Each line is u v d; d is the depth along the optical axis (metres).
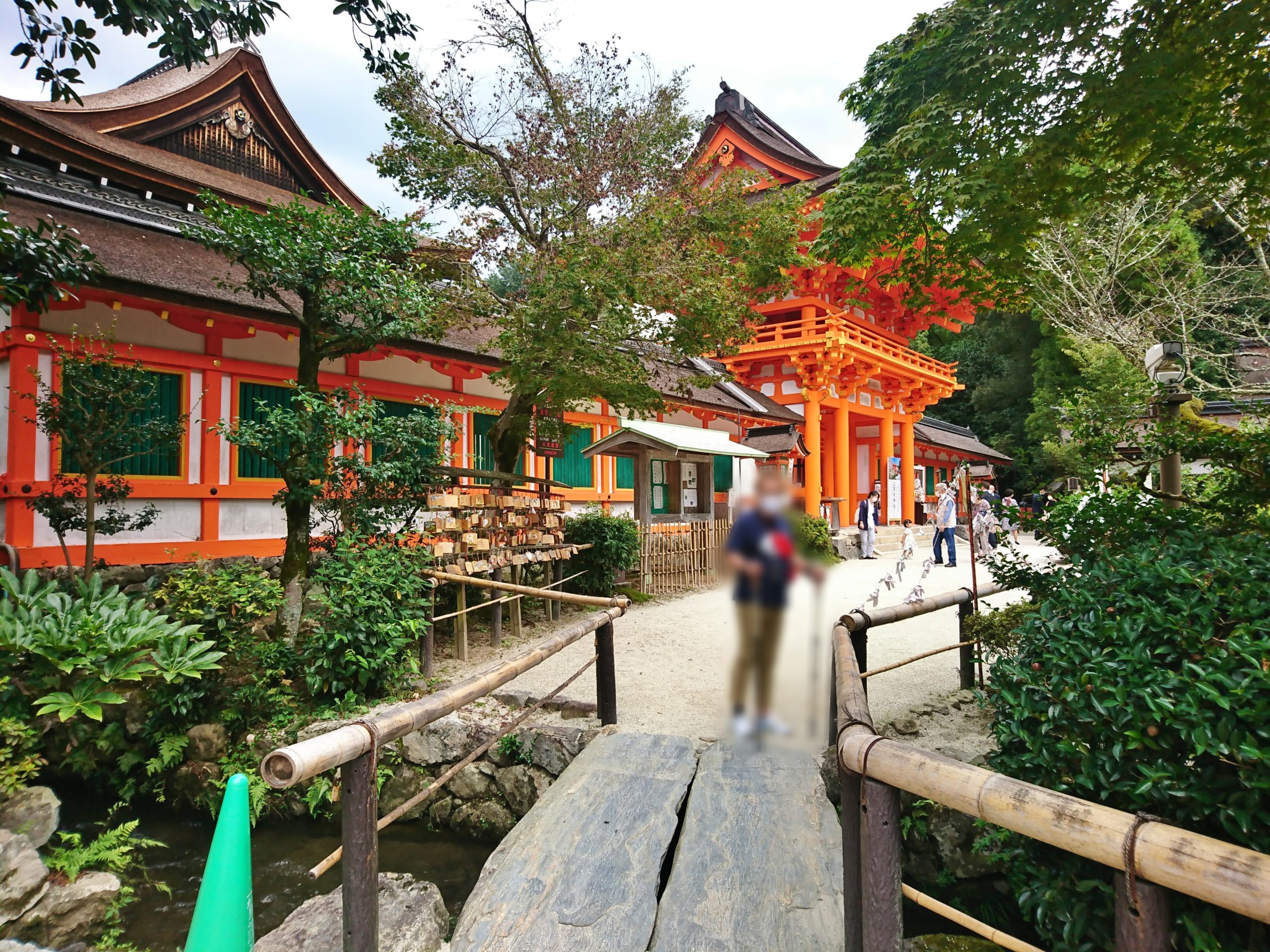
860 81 4.43
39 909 3.34
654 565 10.16
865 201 4.22
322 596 5.18
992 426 32.31
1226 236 16.69
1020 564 4.01
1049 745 2.15
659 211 7.02
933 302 5.46
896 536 18.67
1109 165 4.27
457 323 7.99
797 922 2.65
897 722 4.40
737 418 16.17
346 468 5.59
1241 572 2.15
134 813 4.86
